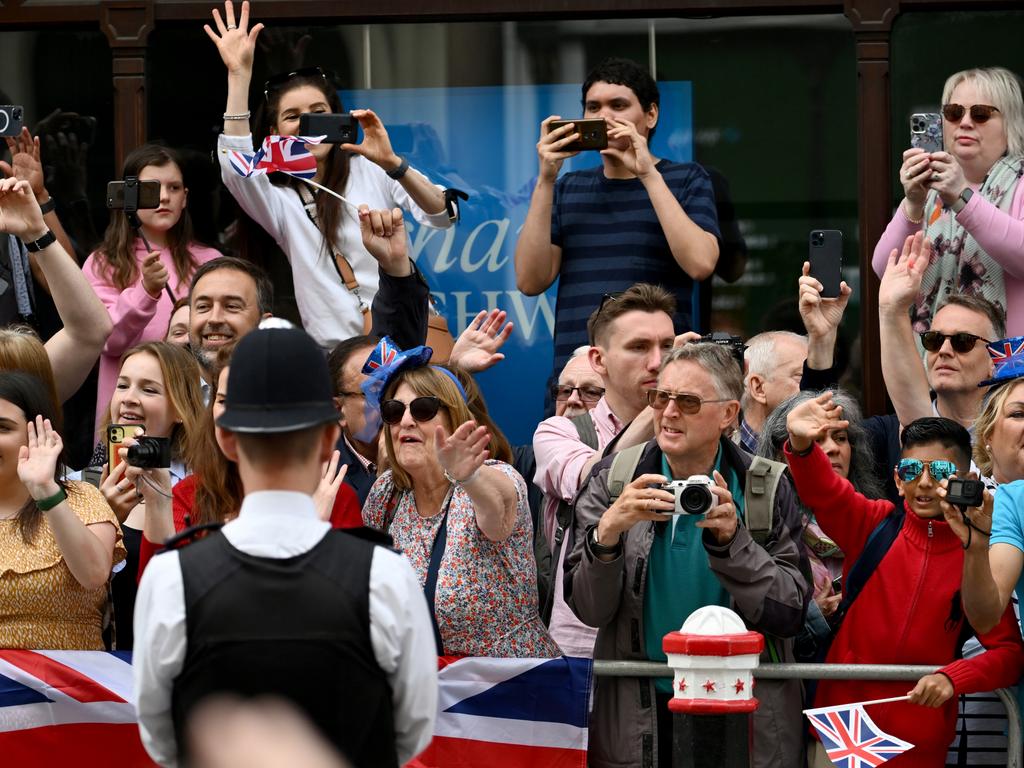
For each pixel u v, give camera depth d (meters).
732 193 28.84
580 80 29.11
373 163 26.58
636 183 26.88
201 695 13.02
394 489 20.03
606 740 19.14
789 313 28.62
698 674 17.28
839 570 21.95
